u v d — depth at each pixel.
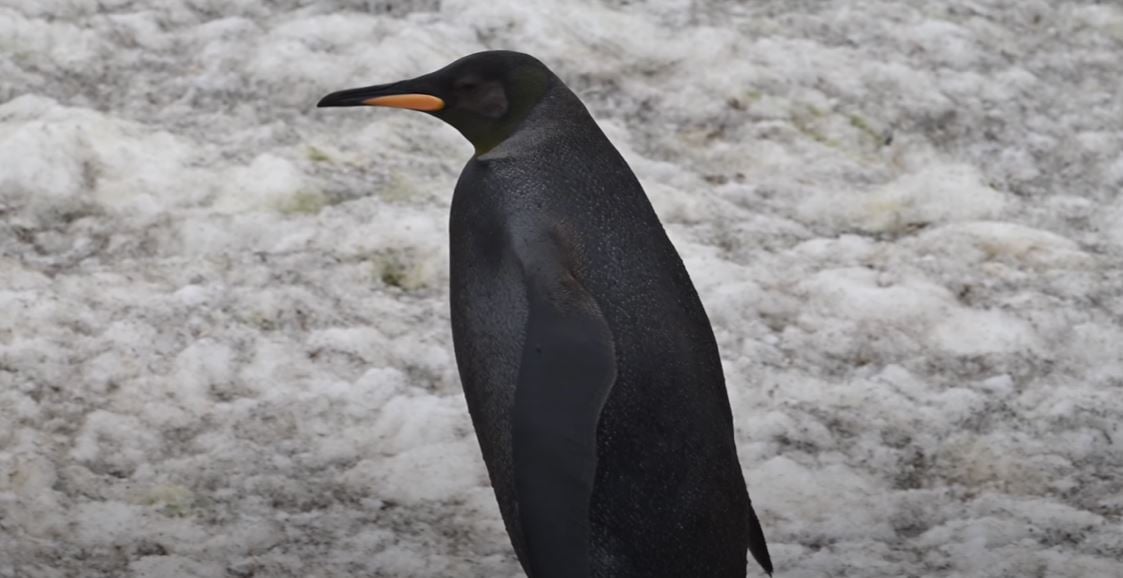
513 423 6.90
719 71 14.58
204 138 13.20
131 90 13.65
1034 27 15.77
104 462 9.79
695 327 7.41
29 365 10.59
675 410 7.20
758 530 7.86
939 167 13.80
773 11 15.49
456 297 7.53
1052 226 13.26
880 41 15.23
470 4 14.87
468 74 7.68
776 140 13.95
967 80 14.85
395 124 13.57
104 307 11.23
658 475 7.22
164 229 12.15
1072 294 12.22
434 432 10.32
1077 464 10.37
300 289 11.62
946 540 9.48
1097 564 9.20
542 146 7.54
